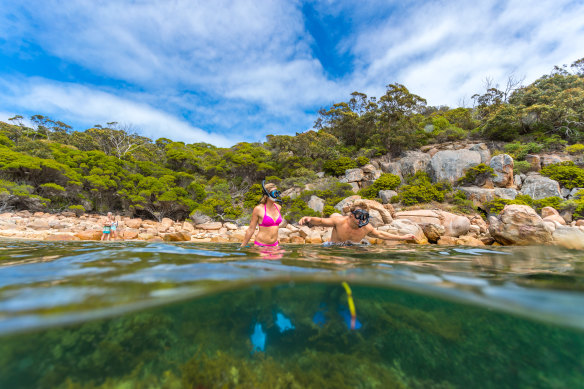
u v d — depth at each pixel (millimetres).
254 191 24672
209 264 2232
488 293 1465
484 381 1167
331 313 1622
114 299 1312
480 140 27188
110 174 21578
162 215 21234
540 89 29812
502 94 34375
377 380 1235
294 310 1677
